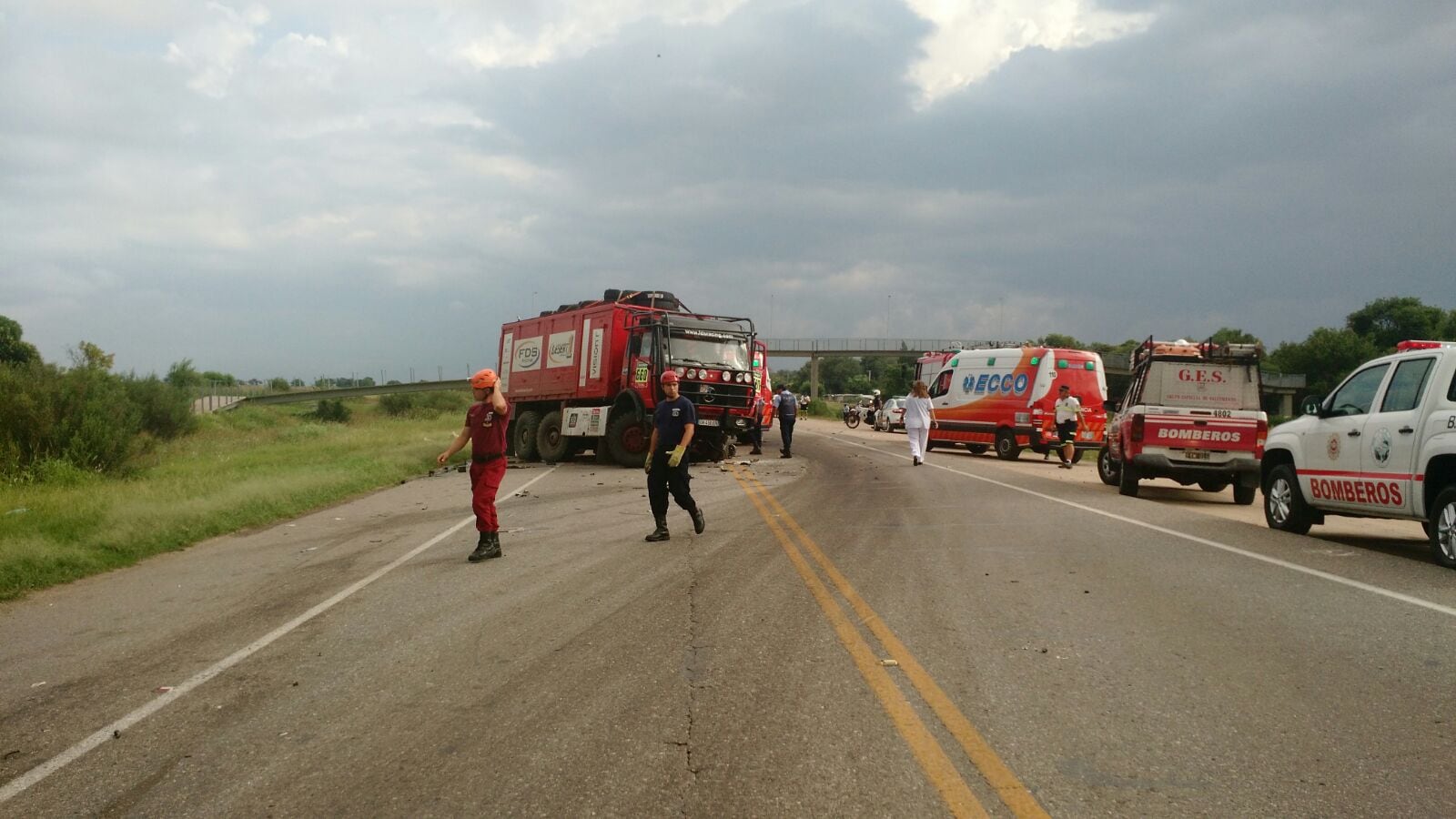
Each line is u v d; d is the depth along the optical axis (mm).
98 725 5008
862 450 28719
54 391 19328
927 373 37094
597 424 22812
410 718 4934
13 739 4848
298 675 5797
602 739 4543
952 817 3678
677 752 4359
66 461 18031
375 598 8039
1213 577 8398
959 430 27875
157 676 5910
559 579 8641
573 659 5938
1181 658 5824
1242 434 15500
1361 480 10133
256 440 36812
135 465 20875
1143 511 13539
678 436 10734
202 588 8938
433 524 12891
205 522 12898
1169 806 3775
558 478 19906
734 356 21875
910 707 4926
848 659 5812
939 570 8758
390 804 3883
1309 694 5133
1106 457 18359
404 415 72312
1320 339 78875
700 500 15109
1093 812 3727
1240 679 5402
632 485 17906
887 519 12492
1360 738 4496
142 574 9906
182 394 34188
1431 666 5645
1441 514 9016
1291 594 7672
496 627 6852
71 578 9727
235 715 5090
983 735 4535
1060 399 23531
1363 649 6023
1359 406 10570
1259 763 4199
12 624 7668
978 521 12289
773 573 8609
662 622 6828
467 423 9898
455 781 4098
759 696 5129
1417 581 8273
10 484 16562
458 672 5730
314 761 4391
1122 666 5652
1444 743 4434
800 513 13133
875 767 4160
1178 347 16312
